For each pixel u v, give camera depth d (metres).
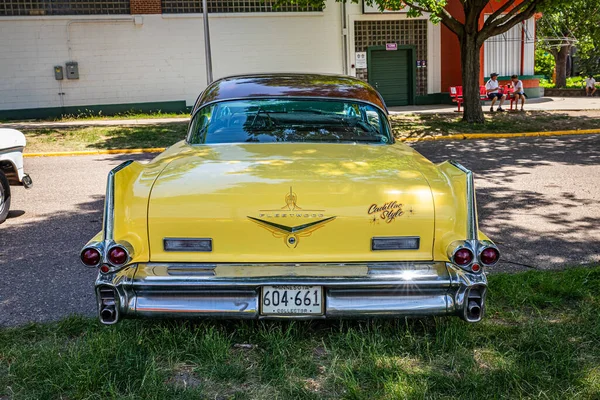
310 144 4.23
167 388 2.97
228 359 3.34
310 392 2.97
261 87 4.79
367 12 23.30
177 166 3.66
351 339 3.54
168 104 22.19
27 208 7.68
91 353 3.25
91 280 4.88
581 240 5.90
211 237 3.28
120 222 3.28
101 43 21.22
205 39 19.27
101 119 20.20
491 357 3.37
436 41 24.59
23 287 4.71
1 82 20.55
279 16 22.58
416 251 3.33
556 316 3.96
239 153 3.94
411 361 3.33
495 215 7.00
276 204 3.28
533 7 15.77
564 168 10.30
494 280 4.52
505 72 25.67
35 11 20.50
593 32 34.94
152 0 21.38
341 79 5.11
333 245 3.30
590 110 20.17
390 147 4.29
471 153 12.61
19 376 3.11
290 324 3.54
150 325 3.74
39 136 15.14
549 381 3.03
